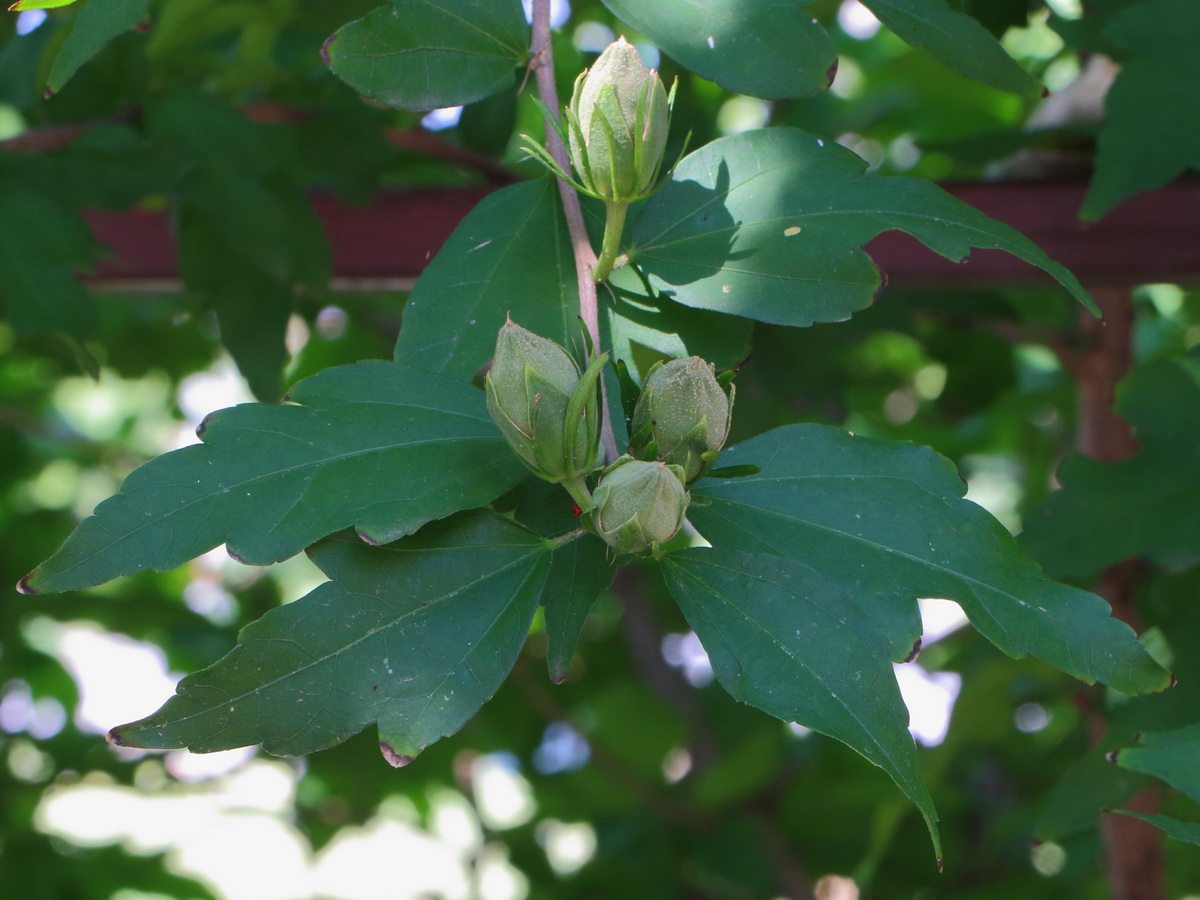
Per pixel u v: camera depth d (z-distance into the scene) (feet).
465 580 1.63
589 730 4.13
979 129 3.65
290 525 1.61
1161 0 2.07
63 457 4.55
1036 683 3.02
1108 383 2.74
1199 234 2.18
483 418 1.68
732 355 1.74
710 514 1.66
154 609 4.07
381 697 1.60
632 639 4.35
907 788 1.56
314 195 2.41
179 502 1.61
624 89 1.66
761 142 1.76
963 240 1.70
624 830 4.13
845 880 4.03
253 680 1.59
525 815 4.56
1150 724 2.04
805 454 1.68
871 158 3.82
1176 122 2.04
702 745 4.25
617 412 1.69
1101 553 2.08
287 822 4.31
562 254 1.76
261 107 2.40
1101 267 2.20
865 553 1.64
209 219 2.39
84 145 2.24
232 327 2.45
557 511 1.68
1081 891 3.63
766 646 1.60
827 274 1.71
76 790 3.98
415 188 2.39
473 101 1.75
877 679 1.59
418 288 1.75
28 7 1.69
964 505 1.66
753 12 1.76
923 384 4.30
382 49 1.73
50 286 2.20
